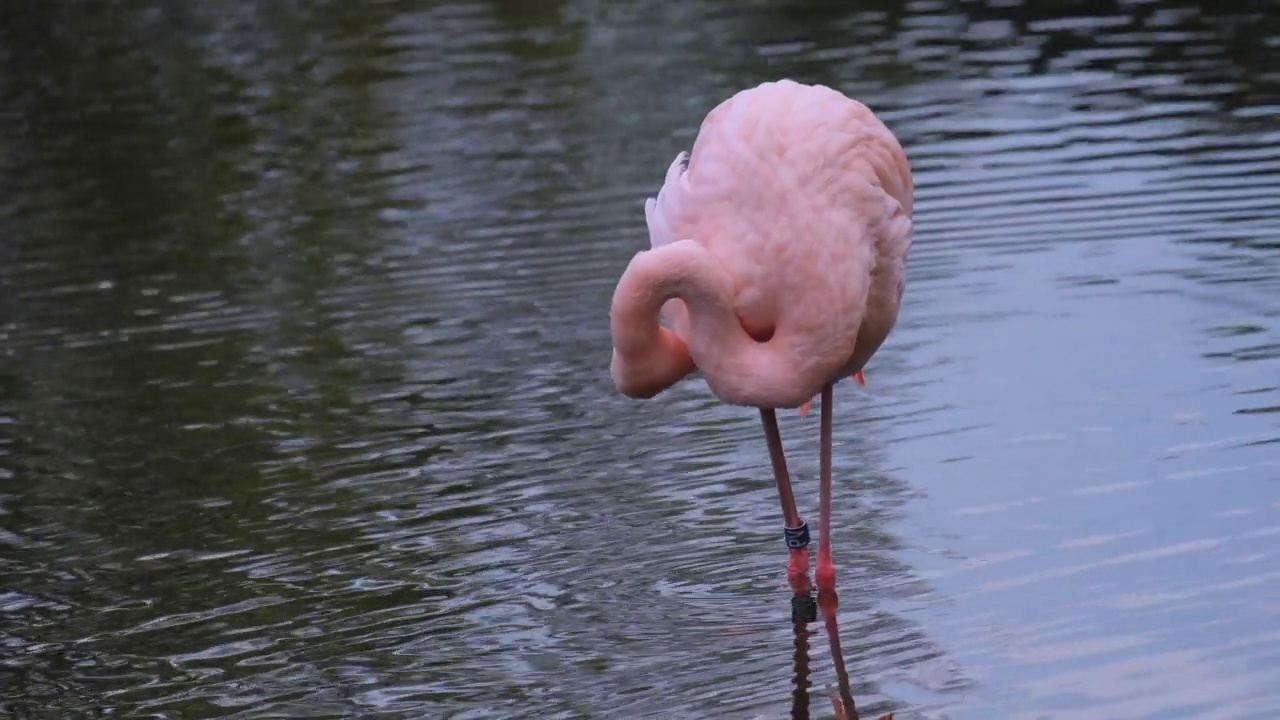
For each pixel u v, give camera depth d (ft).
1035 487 31.96
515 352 42.80
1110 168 52.85
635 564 30.66
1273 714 23.07
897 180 29.58
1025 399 36.40
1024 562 28.94
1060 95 62.44
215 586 31.22
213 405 40.96
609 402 39.29
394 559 31.71
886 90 65.05
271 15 92.48
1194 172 51.72
